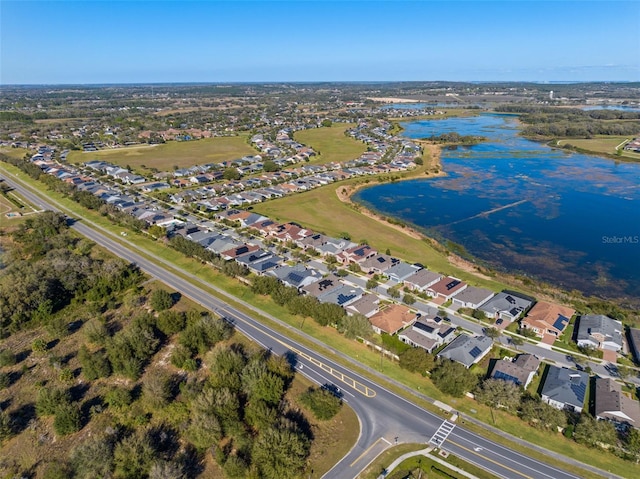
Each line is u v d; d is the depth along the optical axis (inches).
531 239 6274.6
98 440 2642.7
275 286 4503.0
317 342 3814.0
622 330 3969.0
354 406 3078.2
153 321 3909.9
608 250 5871.1
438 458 2662.4
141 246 5910.4
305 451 2632.9
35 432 2901.1
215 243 5718.5
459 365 3277.6
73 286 4557.1
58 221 6456.7
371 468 2596.0
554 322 3973.9
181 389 3137.3
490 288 4773.6
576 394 3097.9
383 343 3767.2
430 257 5585.6
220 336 3752.5
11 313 4060.0
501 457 2674.7
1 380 3282.5
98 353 3506.4
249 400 3070.9
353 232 6422.2
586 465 2620.6
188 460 2655.0
